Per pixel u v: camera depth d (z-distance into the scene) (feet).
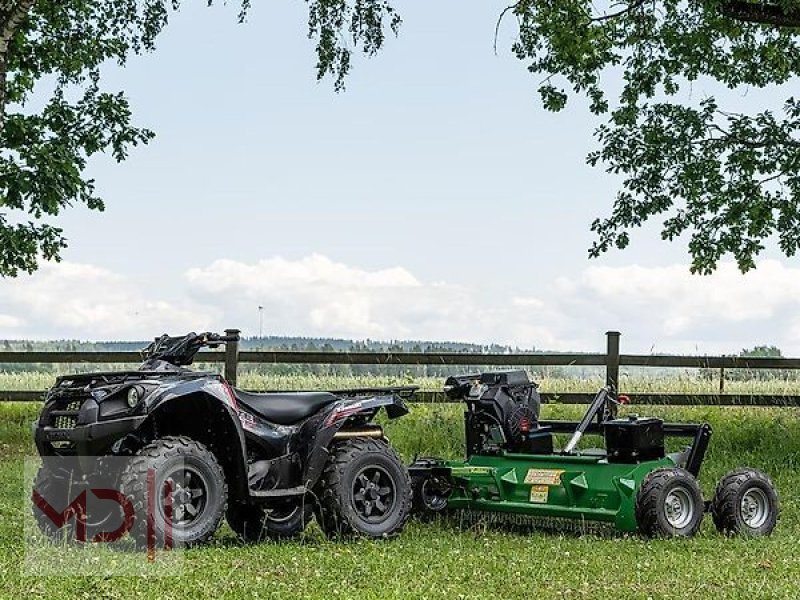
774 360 52.95
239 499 27.43
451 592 21.20
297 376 55.11
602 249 62.34
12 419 58.75
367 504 28.96
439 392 53.42
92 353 57.62
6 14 42.47
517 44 61.62
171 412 27.53
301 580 22.17
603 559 25.57
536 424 32.94
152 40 61.72
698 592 21.68
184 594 20.66
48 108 63.82
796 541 29.37
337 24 57.21
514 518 32.71
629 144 61.57
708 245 60.80
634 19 58.90
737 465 45.96
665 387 54.34
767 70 61.93
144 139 65.36
